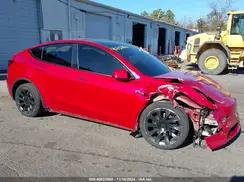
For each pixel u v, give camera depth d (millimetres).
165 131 4504
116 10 24375
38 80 5723
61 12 18250
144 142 4797
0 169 3887
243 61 14281
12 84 6113
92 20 21688
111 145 4680
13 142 4770
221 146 4633
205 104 4254
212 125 4340
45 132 5219
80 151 4457
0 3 14617
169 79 4586
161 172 3865
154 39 34281
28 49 6121
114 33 24672
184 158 4258
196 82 4645
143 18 30328
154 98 4598
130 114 4738
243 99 8227
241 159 4246
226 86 10547
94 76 5031
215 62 14227
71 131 5270
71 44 5441
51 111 5750
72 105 5332
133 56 5164
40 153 4375
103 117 5035
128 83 4719
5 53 15148
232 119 4535
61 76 5379
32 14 16406
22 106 6074
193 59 15500
